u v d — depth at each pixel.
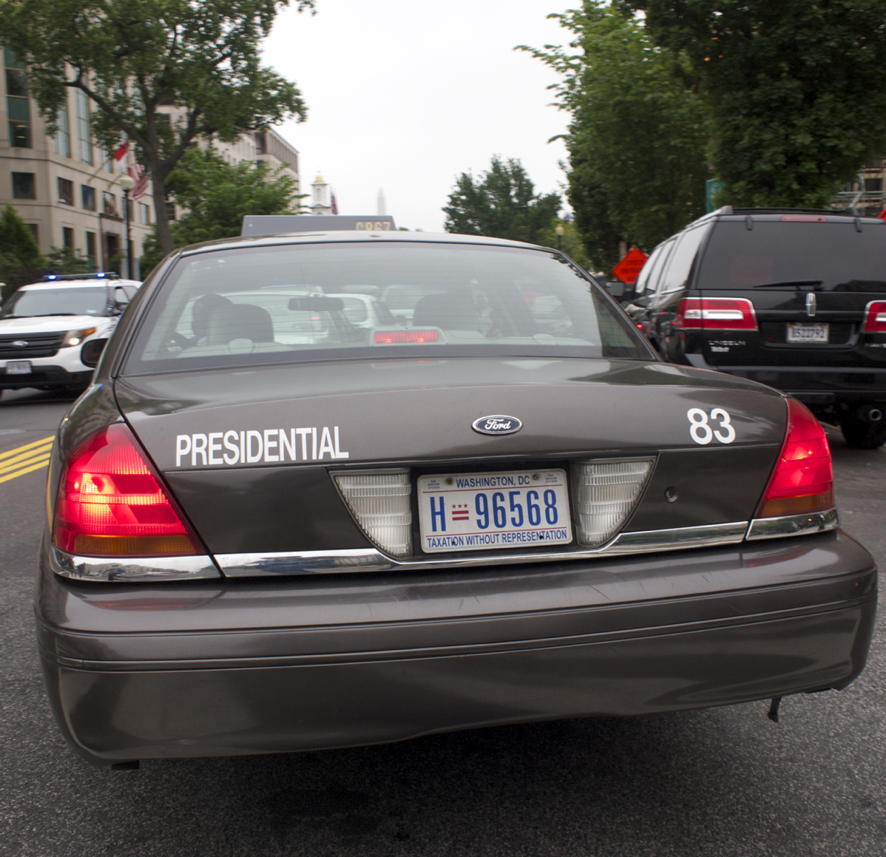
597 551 2.23
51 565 2.15
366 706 2.02
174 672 1.98
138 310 2.90
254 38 39.31
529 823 2.50
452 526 2.18
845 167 14.16
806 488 2.41
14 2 36.50
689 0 13.57
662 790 2.67
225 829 2.49
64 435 2.35
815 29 13.23
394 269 3.16
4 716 3.22
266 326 2.81
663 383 2.48
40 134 58.25
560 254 3.61
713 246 7.60
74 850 2.40
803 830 2.45
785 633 2.24
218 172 45.00
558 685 2.10
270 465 2.10
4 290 41.50
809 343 7.47
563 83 20.73
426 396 2.23
